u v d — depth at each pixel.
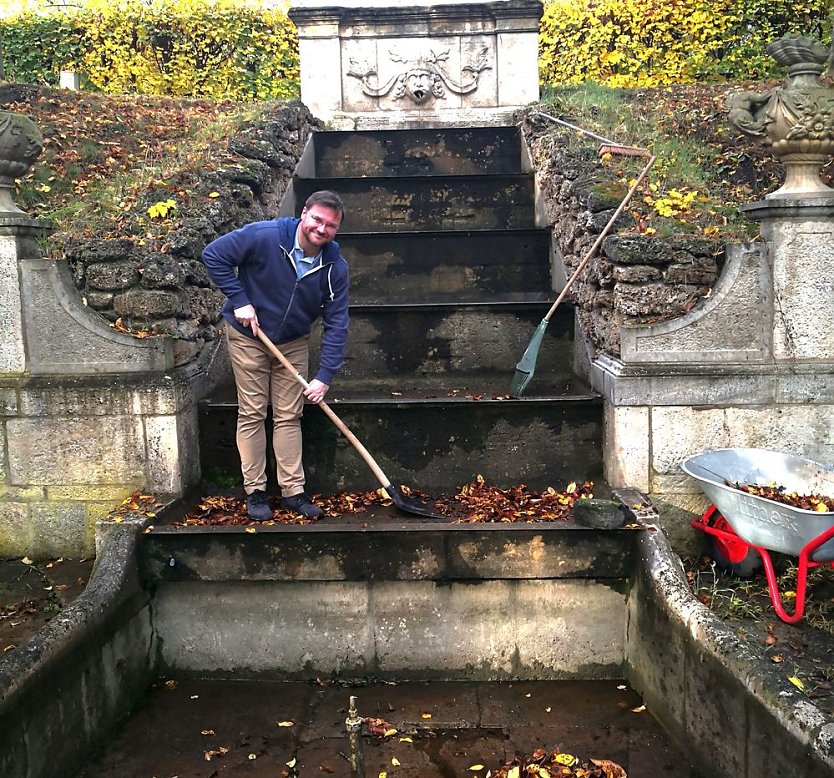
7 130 3.54
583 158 4.89
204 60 9.27
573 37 8.71
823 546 2.96
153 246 3.82
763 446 3.61
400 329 4.70
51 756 2.57
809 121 3.38
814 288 3.54
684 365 3.60
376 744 2.90
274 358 3.51
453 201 6.08
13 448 3.70
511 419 3.83
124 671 3.13
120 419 3.65
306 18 7.30
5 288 3.65
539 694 3.25
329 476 3.86
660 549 3.14
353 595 3.35
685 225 3.92
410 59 7.38
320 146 6.91
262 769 2.77
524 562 3.27
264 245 3.31
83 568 3.65
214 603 3.38
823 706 2.43
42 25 9.06
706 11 8.28
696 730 2.70
